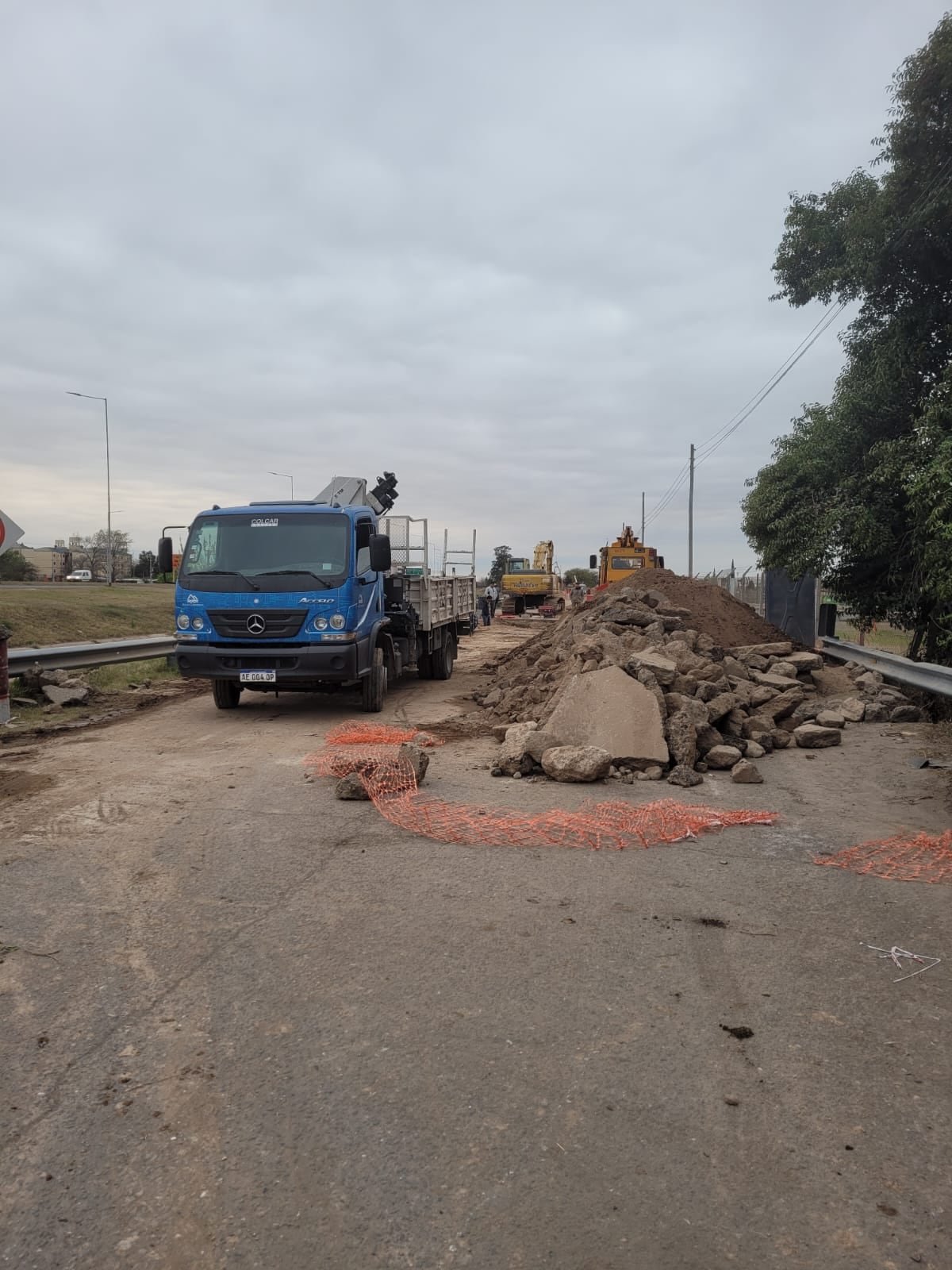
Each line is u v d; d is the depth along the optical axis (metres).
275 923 4.79
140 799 7.41
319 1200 2.69
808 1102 3.20
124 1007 3.87
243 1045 3.56
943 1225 2.61
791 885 5.43
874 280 12.07
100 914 4.91
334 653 11.23
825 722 10.02
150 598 39.34
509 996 3.97
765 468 14.14
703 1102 3.19
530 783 7.97
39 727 11.05
